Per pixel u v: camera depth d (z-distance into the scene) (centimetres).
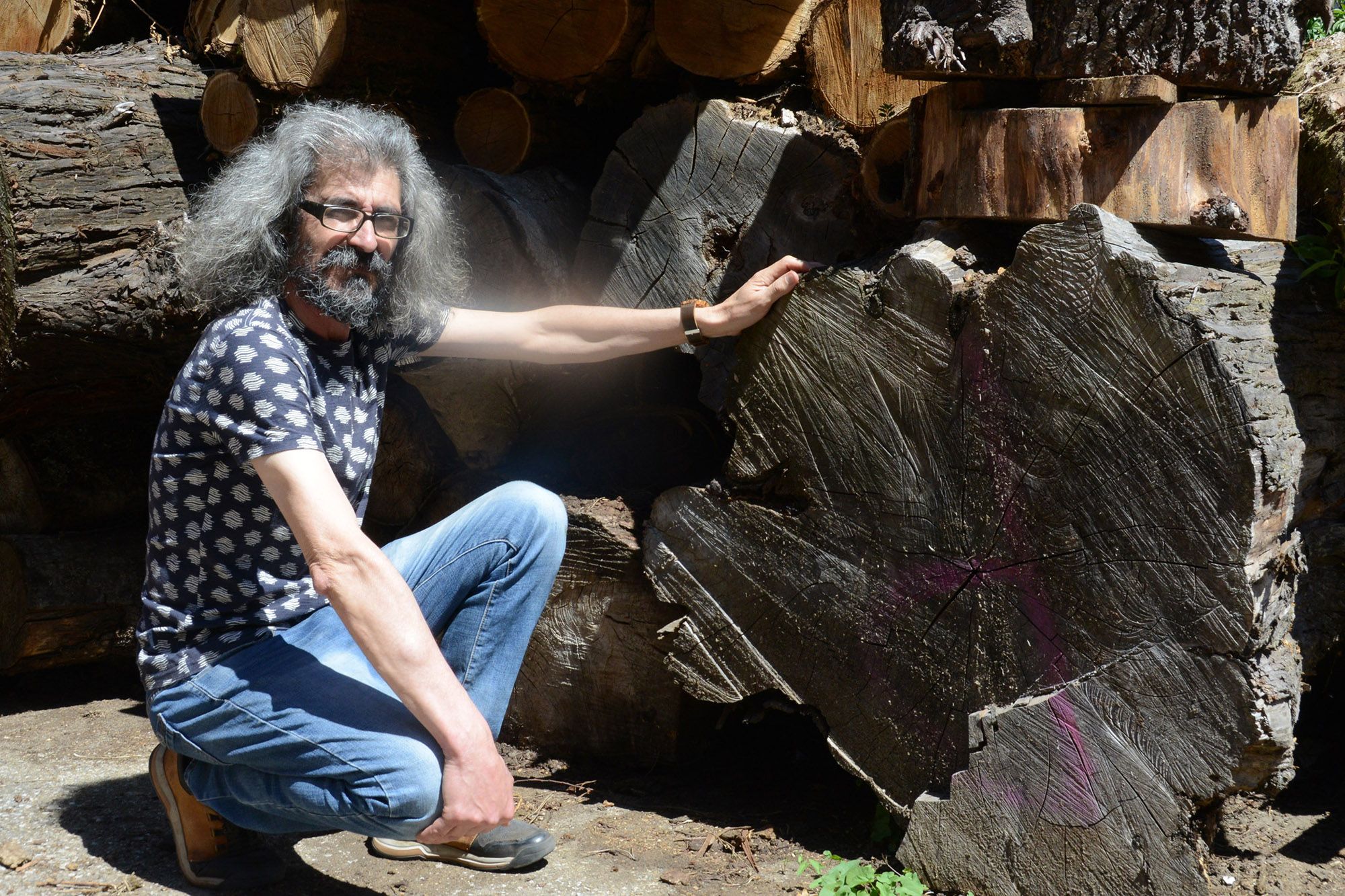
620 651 302
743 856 257
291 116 222
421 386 347
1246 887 242
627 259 304
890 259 236
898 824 258
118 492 411
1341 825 272
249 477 209
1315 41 316
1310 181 290
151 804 279
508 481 345
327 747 205
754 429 259
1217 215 224
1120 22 224
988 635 234
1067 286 213
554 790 298
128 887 234
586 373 345
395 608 195
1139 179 227
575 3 314
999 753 230
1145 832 217
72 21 412
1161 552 211
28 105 351
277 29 353
